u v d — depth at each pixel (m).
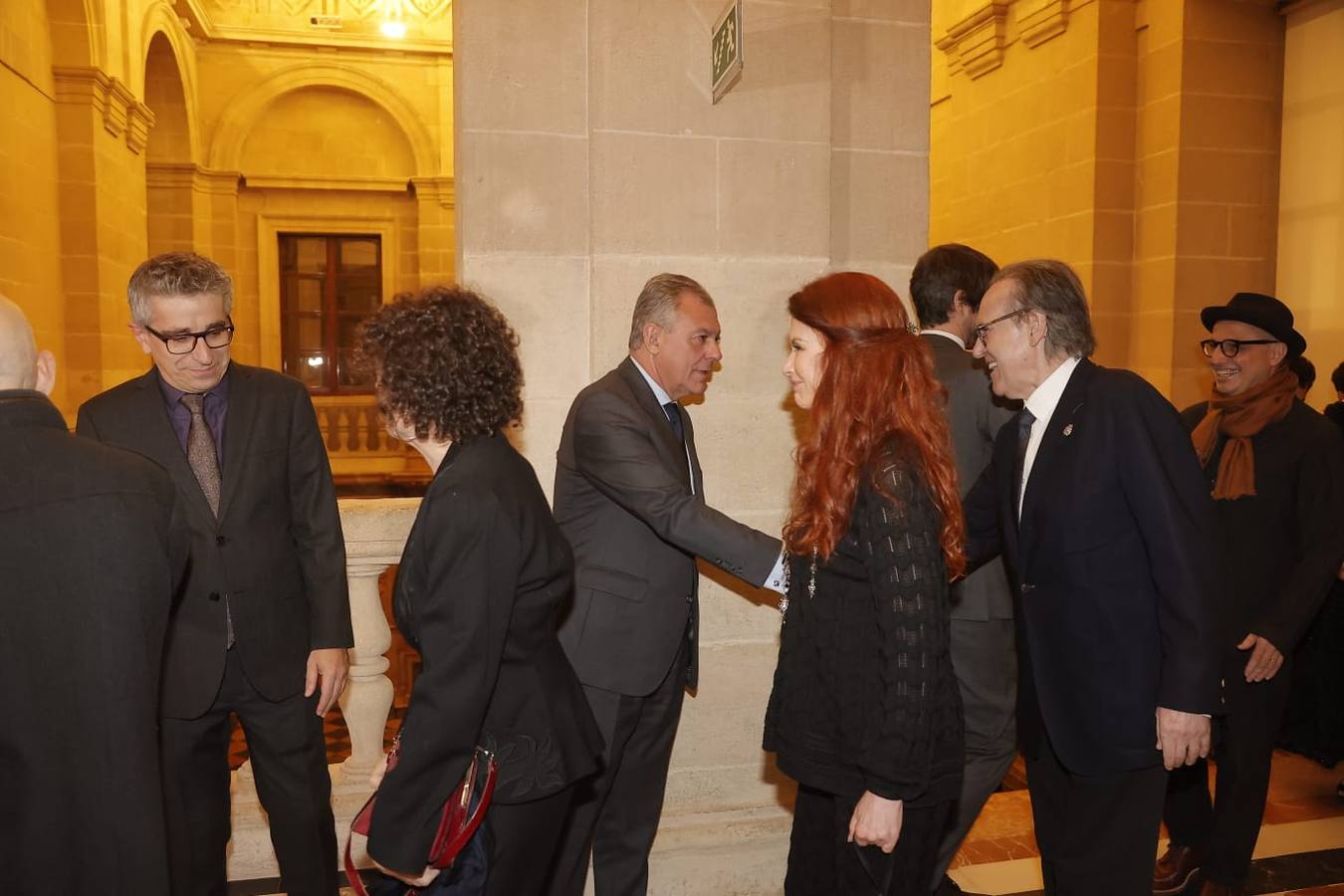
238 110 12.58
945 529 1.68
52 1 8.34
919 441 1.66
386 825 1.47
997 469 2.14
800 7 2.93
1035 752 2.05
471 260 2.80
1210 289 6.46
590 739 1.69
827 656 1.71
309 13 12.55
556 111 2.82
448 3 12.89
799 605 1.80
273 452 2.21
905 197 3.10
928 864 1.73
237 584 2.14
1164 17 6.44
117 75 9.10
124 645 1.40
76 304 8.70
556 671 1.66
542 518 1.61
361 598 3.03
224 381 2.24
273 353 13.21
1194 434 3.12
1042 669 1.99
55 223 8.51
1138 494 1.87
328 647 2.22
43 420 1.45
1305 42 6.27
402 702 6.50
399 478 13.11
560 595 1.66
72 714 1.37
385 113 13.07
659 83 2.84
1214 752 2.77
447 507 1.49
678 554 2.42
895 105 3.08
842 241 3.07
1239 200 6.46
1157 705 1.87
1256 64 6.42
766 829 2.91
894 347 1.71
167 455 2.11
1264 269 6.53
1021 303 2.00
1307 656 3.79
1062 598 1.95
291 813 2.23
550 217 2.84
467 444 1.59
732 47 2.58
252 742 2.23
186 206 12.05
